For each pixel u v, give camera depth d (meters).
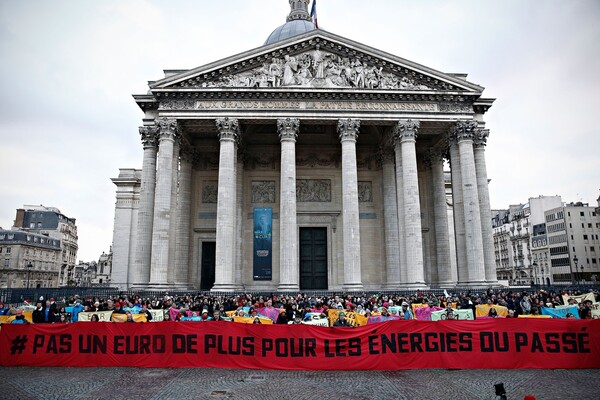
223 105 52.97
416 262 50.22
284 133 52.59
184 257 59.38
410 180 51.88
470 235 51.72
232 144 52.50
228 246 50.16
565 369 20.77
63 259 171.75
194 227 62.38
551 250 139.12
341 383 18.84
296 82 53.69
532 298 35.03
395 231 59.88
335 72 54.16
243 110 52.78
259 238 58.81
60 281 167.25
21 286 137.25
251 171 64.94
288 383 18.91
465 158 53.38
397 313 29.70
